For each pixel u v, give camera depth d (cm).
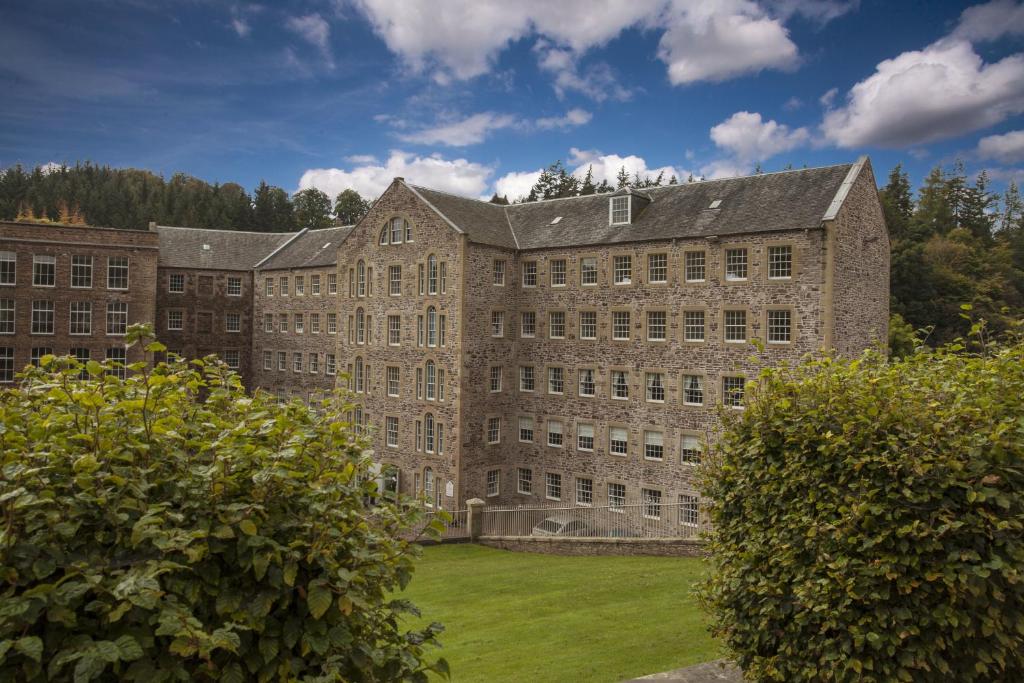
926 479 764
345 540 567
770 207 3328
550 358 4038
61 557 462
